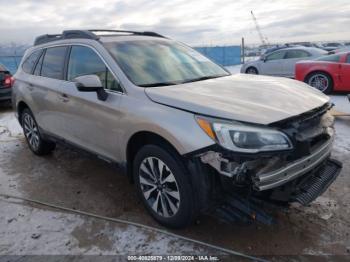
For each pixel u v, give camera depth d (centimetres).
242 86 297
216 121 228
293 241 263
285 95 274
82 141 358
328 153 274
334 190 339
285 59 1203
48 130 421
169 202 271
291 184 242
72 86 353
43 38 456
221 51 2730
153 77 308
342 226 280
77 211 317
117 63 308
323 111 266
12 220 307
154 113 258
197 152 231
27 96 444
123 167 310
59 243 271
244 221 247
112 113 296
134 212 314
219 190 243
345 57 862
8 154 495
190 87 287
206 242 265
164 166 266
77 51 361
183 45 404
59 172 418
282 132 226
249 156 218
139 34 404
